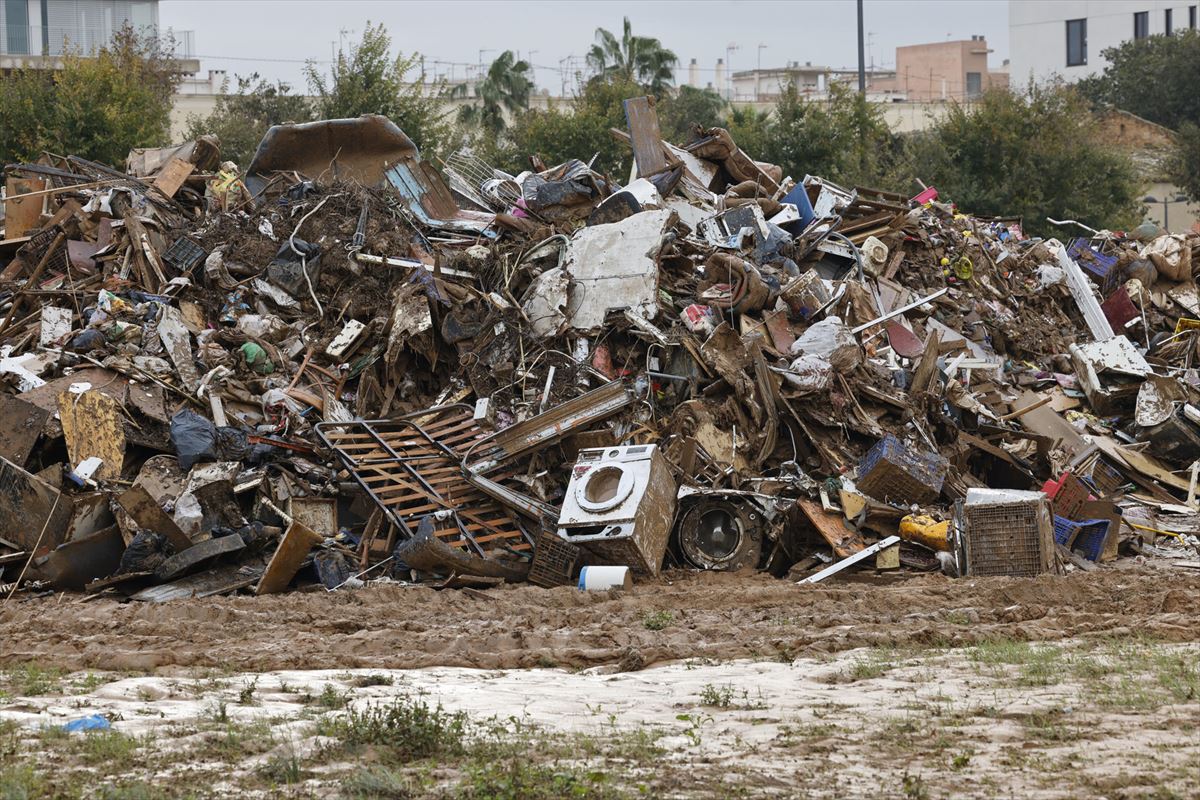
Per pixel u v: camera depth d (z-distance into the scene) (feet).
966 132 237.04
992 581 71.61
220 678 49.80
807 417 87.45
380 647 56.80
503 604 68.95
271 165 116.37
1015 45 451.12
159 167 120.37
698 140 127.85
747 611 65.46
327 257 99.09
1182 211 288.92
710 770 35.29
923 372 92.32
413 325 92.48
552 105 240.53
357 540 81.71
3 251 109.09
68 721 41.27
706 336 90.68
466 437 88.69
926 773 35.01
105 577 76.84
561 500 84.48
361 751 37.50
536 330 94.38
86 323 93.86
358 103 203.72
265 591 74.90
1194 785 33.14
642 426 86.38
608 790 33.06
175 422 84.28
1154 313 125.70
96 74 194.29
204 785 34.19
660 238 95.45
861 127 236.02
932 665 50.96
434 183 114.01
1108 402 105.19
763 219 109.50
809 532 81.76
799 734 39.55
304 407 90.12
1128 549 84.74
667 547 81.41
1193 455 97.35
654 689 47.19
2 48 334.65
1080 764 35.55
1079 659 50.80
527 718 42.01
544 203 106.93
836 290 100.53
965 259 119.14
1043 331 118.32
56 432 83.41
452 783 34.37
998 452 92.02
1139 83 371.15
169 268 99.71
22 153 189.47
